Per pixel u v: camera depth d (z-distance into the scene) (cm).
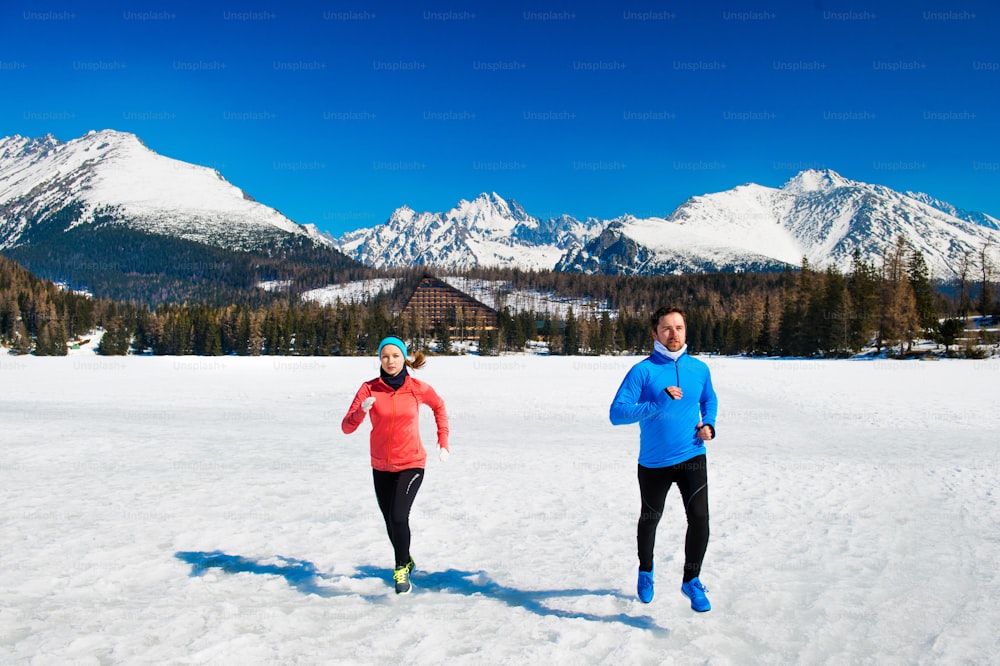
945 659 353
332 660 342
